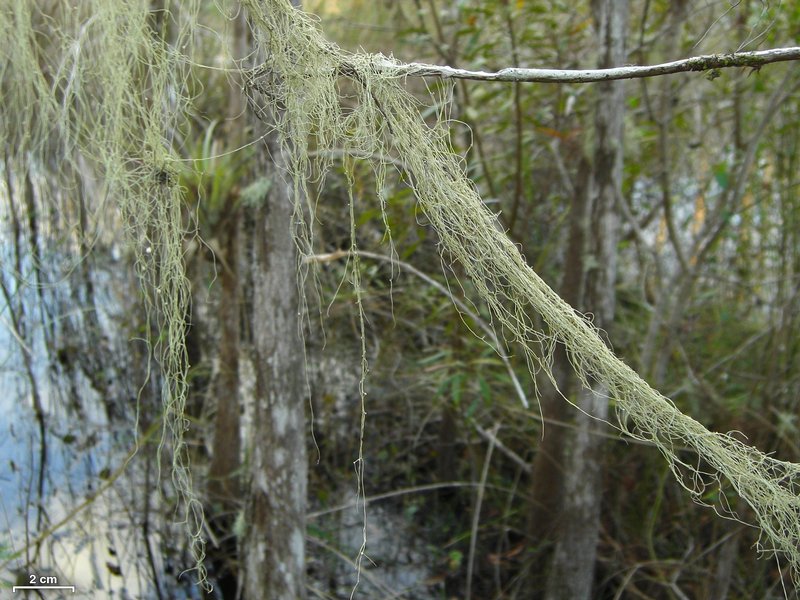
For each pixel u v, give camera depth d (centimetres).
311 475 211
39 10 121
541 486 179
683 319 220
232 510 190
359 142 87
